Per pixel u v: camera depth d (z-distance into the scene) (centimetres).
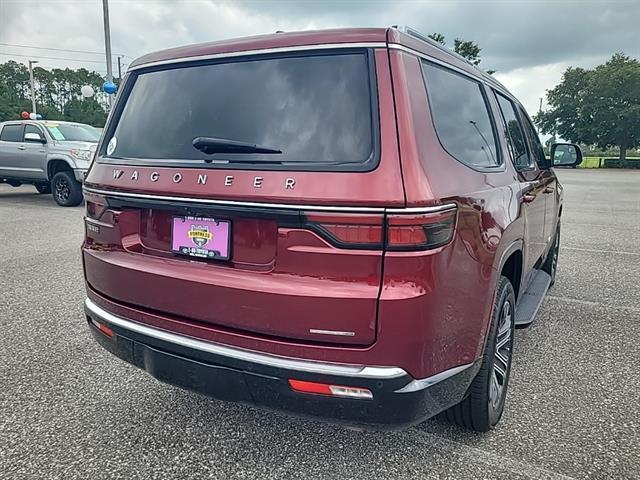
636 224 1004
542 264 469
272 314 185
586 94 5675
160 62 241
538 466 228
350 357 177
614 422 264
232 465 229
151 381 307
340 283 176
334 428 258
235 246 198
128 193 225
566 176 3209
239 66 215
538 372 324
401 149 176
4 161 1159
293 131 193
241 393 199
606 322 420
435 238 175
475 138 245
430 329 178
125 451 238
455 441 247
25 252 652
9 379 307
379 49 190
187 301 206
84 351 349
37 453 236
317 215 176
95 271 246
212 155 205
